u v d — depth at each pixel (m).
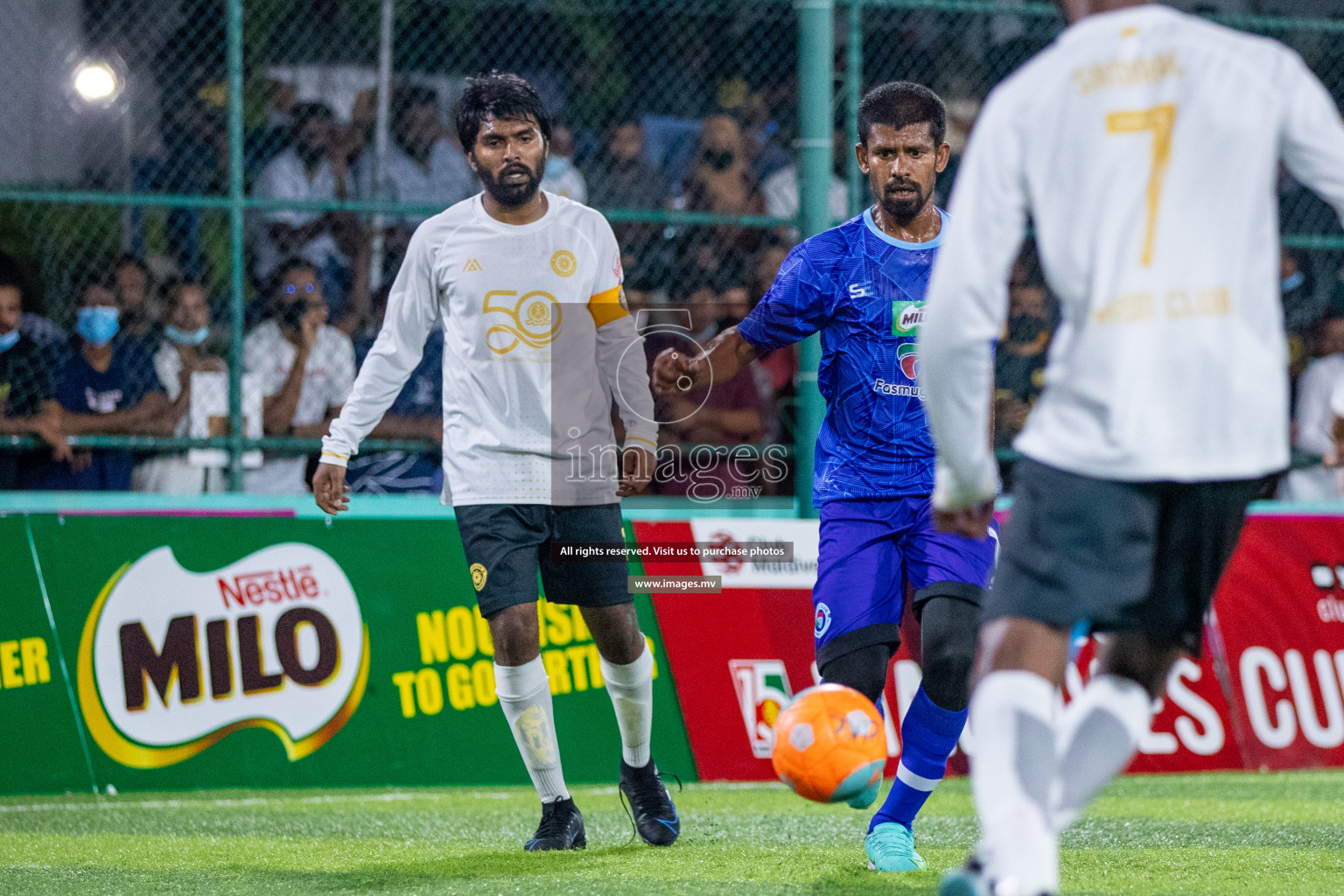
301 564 19.84
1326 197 7.91
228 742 19.28
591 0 27.64
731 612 20.72
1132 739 8.14
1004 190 7.79
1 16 25.02
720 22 28.08
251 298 23.42
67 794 18.73
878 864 12.20
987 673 7.85
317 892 11.38
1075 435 7.71
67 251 23.47
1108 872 12.37
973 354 7.73
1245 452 7.57
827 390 12.75
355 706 19.67
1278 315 7.85
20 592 19.00
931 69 26.69
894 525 12.34
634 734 13.78
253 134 24.67
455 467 13.22
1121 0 8.05
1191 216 7.65
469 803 18.36
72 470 21.64
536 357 13.08
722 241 23.98
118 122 25.58
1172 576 8.01
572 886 11.40
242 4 23.52
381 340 13.66
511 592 13.00
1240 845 14.12
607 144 27.36
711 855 13.15
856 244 12.59
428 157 26.16
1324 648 22.41
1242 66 7.78
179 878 12.23
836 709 10.88
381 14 26.03
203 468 22.09
